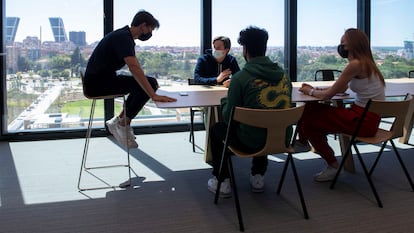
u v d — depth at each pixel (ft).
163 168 11.44
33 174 10.81
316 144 10.10
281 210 8.46
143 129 16.14
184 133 16.28
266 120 7.50
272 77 7.94
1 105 14.57
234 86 7.96
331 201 8.93
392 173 10.84
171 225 7.76
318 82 13.84
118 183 10.14
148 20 9.77
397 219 7.97
